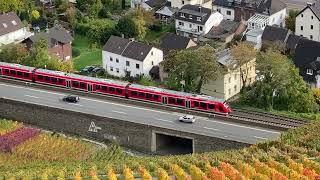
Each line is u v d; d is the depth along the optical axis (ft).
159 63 551.18
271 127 429.79
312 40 581.12
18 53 553.64
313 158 359.46
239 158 354.95
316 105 493.77
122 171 353.51
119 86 479.82
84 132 456.45
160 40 609.42
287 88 497.46
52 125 466.29
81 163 382.63
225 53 530.27
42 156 412.36
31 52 547.08
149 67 555.28
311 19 617.62
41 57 539.70
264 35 608.60
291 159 350.64
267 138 415.44
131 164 358.64
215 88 509.76
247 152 366.63
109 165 360.69
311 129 401.08
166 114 454.40
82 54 618.03
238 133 424.87
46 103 472.03
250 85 527.40
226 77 505.66
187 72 498.69
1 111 481.46
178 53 512.22
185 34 653.71
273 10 651.25
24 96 485.15
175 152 436.35
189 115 447.83
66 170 357.61
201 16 640.99
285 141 382.01
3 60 555.28
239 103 503.20
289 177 331.16
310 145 376.07
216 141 418.51
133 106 467.52
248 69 523.29
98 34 643.04
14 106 475.31
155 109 462.60
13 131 445.78
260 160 353.51
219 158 356.18
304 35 626.23
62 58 587.27
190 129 431.43
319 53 542.57
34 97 483.51
